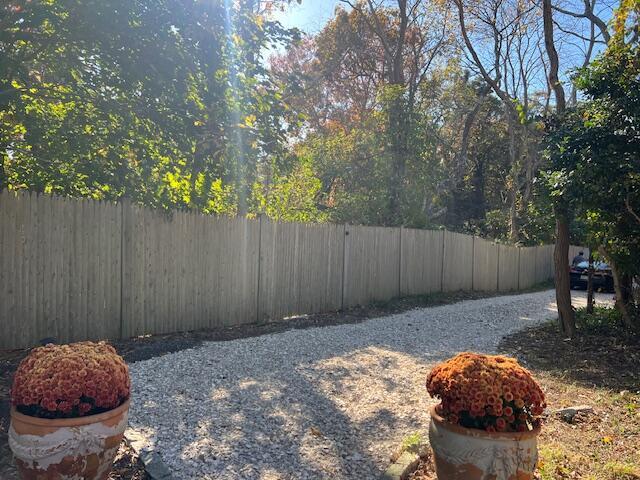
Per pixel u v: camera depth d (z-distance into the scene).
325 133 28.03
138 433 4.37
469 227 28.22
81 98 6.93
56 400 3.02
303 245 10.48
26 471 3.05
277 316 9.95
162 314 8.05
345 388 5.85
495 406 3.11
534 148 25.30
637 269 8.78
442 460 3.23
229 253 9.02
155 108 6.80
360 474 3.87
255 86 7.34
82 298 7.09
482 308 12.93
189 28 6.32
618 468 3.98
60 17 5.92
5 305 6.39
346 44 27.56
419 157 16.38
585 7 15.23
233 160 7.66
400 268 13.36
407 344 8.33
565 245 9.45
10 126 6.98
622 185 7.43
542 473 3.82
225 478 3.71
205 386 5.65
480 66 19.14
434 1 21.55
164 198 7.95
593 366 7.40
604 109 7.93
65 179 7.32
